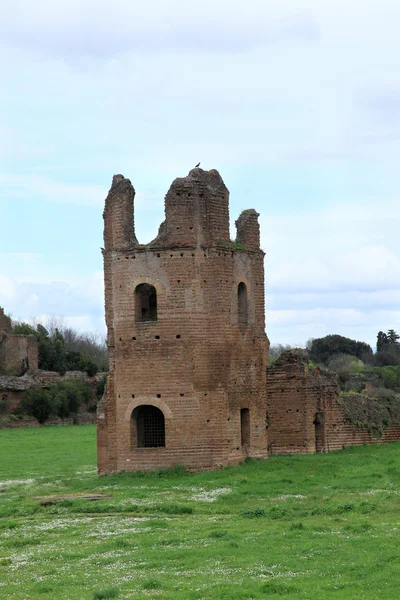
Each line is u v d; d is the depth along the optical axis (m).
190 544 35.09
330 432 67.25
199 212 56.00
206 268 55.72
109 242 58.41
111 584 29.38
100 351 196.12
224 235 56.88
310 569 30.27
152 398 55.47
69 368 158.12
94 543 36.44
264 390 59.84
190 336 55.06
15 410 137.38
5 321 159.25
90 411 150.12
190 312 55.16
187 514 42.84
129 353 56.22
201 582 29.02
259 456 58.62
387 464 56.06
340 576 29.17
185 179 55.84
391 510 40.69
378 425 71.31
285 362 66.62
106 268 58.84
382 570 29.58
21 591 29.17
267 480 50.78
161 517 42.19
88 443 93.69
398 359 171.25
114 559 33.19
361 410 70.81
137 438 56.75
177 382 55.00
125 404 56.28
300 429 65.69
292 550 32.94
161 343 55.38
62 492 51.66
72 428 126.62
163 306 55.44
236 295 57.44
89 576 30.78
